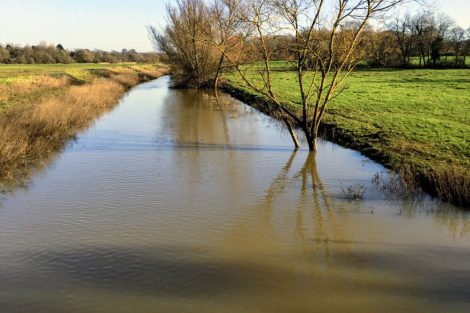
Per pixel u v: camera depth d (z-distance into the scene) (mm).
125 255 9219
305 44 16312
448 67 71250
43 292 7840
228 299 7562
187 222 10969
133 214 11492
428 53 75375
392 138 17766
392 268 8594
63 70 63750
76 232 10398
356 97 31719
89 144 20156
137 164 16484
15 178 14719
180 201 12461
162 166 16188
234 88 44656
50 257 9172
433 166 13797
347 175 14688
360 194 12656
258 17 16156
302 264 8805
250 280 8203
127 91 47031
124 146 19719
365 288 7859
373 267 8641
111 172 15438
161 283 8117
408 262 8828
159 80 68188
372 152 16891
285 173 15164
